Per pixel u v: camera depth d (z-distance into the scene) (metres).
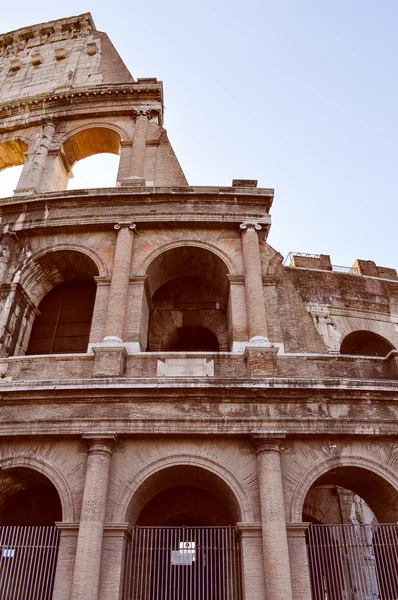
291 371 20.78
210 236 25.05
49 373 20.81
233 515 19.12
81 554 16.25
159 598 20.25
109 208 25.56
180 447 18.80
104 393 19.22
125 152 29.70
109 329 21.45
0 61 39.12
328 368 21.06
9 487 20.56
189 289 27.75
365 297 32.38
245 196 25.61
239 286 23.44
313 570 18.64
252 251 23.95
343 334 30.58
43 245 25.20
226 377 19.88
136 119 31.03
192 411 19.03
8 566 17.95
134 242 24.81
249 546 16.91
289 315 23.48
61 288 26.89
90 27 39.47
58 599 16.02
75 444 19.00
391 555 18.58
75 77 35.59
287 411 19.16
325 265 36.75
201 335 27.73
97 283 23.55
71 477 18.33
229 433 18.61
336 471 19.16
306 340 22.86
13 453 18.95
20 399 19.41
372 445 19.14
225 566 17.58
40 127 32.34
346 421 19.02
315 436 18.92
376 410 19.48
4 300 23.44
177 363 20.94
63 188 31.30
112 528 17.09
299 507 17.72
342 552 19.34
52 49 38.69
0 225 25.78
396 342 31.31
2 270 24.25
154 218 25.02
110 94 32.12
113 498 17.80
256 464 18.44
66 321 25.69
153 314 27.03
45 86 35.56
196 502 22.62
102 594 16.08
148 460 18.50
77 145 32.09
